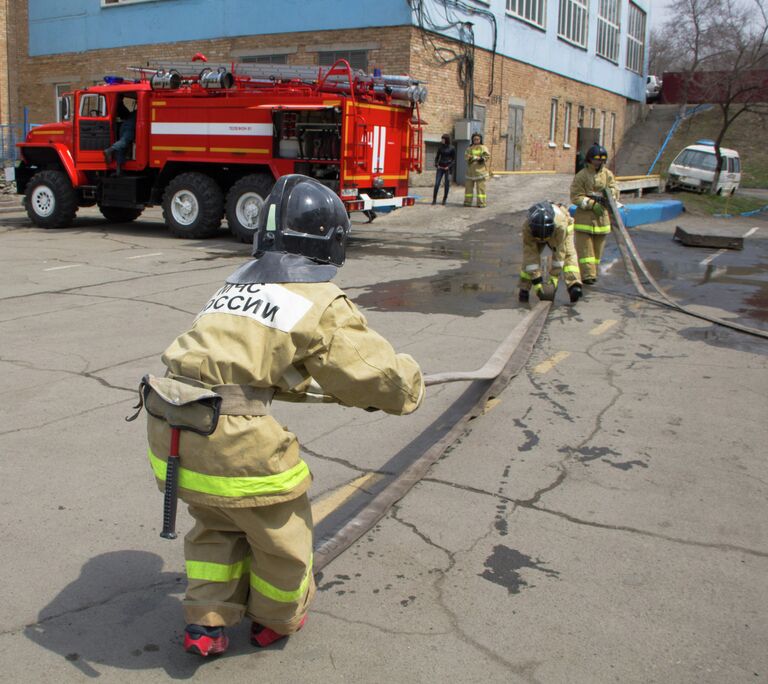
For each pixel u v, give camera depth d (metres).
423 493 4.24
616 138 39.22
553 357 6.96
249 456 2.47
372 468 4.59
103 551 3.59
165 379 2.55
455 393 5.90
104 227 16.28
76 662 2.82
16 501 4.04
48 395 5.64
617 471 4.58
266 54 23.16
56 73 27.47
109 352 6.75
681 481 4.46
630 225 18.06
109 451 4.70
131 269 10.98
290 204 2.62
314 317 2.50
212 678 2.76
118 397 5.64
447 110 23.12
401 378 2.61
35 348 6.83
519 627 3.10
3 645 2.91
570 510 4.09
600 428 5.25
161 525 3.84
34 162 16.02
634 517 4.03
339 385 2.56
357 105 13.18
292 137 13.41
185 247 13.38
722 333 8.00
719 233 17.69
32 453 4.64
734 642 3.03
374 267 11.68
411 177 22.56
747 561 3.62
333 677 2.78
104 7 25.91
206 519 2.69
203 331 2.55
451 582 3.40
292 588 2.72
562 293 10.11
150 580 3.36
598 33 34.44
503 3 25.36
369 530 3.82
